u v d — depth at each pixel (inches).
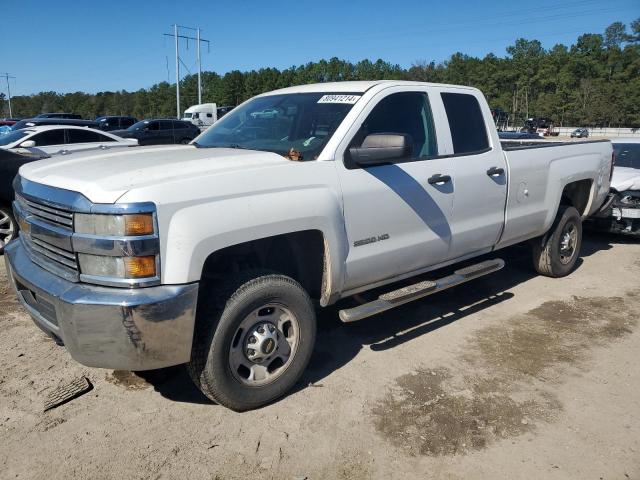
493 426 127.9
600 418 131.6
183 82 4817.9
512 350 167.6
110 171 120.6
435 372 153.0
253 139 162.4
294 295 132.5
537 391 143.6
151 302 108.2
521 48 5457.7
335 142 143.2
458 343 172.1
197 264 113.9
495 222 191.6
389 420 129.6
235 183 121.2
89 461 113.3
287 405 135.2
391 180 152.8
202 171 121.9
